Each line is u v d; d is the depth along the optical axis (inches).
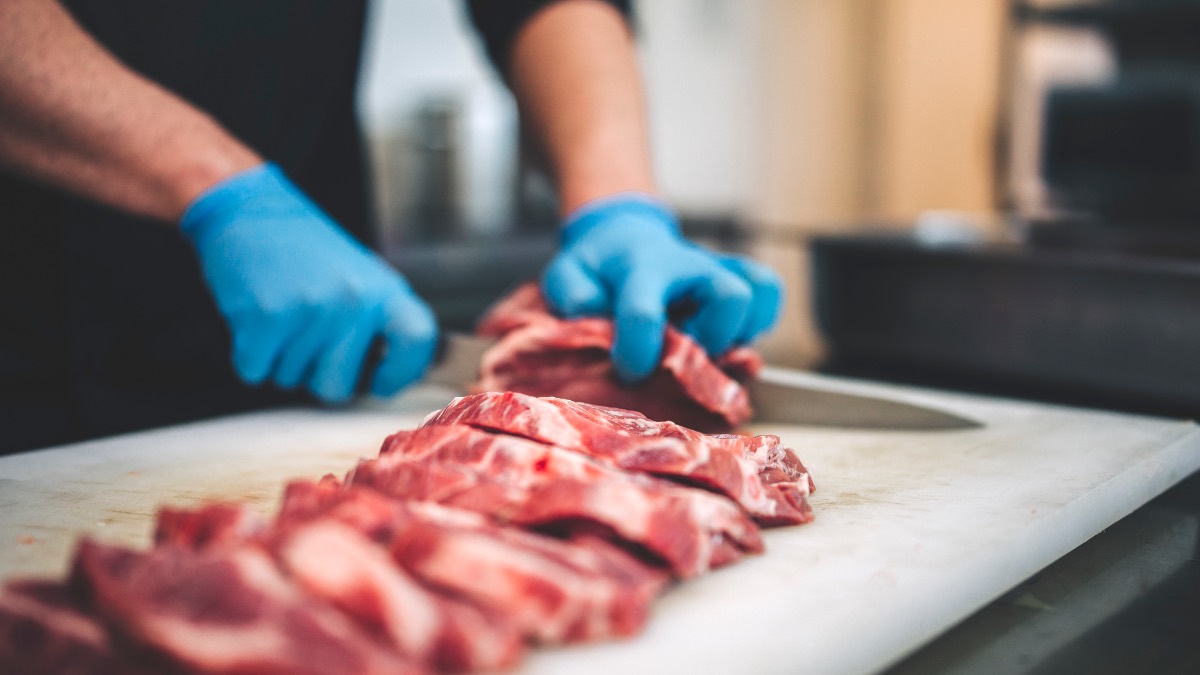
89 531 25.9
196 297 35.8
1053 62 55.8
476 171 60.4
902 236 45.6
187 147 31.5
